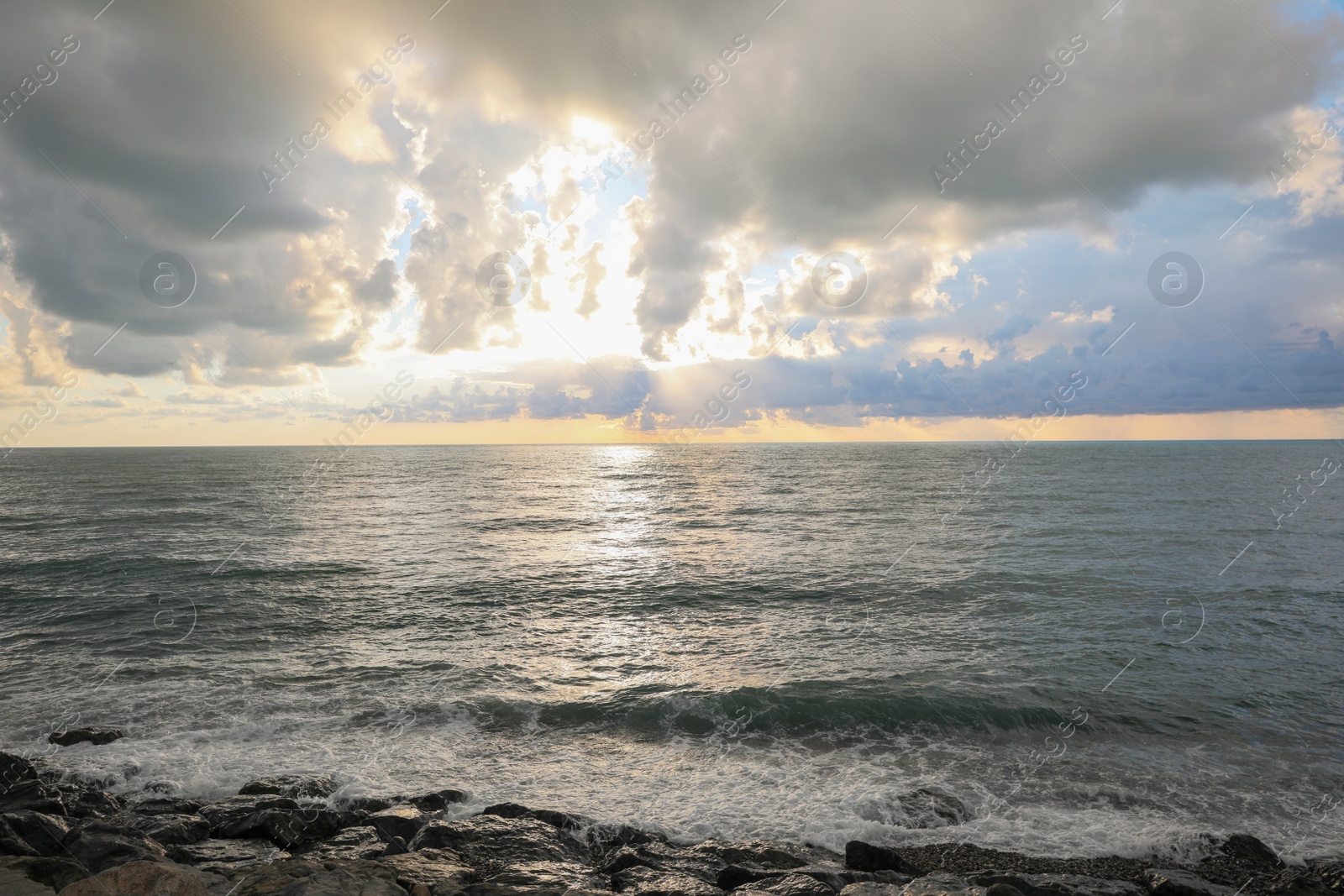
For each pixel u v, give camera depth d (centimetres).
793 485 7500
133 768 1098
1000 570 2802
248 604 2277
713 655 1739
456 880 720
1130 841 910
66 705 1393
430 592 2470
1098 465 11088
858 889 709
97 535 3812
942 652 1753
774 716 1347
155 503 5612
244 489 7206
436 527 4244
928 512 4825
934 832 933
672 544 3556
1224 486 6919
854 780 1094
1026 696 1441
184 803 980
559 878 752
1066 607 2220
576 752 1199
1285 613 2134
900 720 1329
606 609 2236
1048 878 761
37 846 782
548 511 5209
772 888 720
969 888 709
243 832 855
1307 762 1166
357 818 931
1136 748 1217
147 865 631
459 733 1273
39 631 1945
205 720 1320
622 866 812
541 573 2823
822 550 3328
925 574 2750
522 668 1642
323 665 1658
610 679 1562
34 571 2808
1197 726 1309
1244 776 1115
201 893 623
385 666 1653
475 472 11075
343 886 641
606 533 3981
